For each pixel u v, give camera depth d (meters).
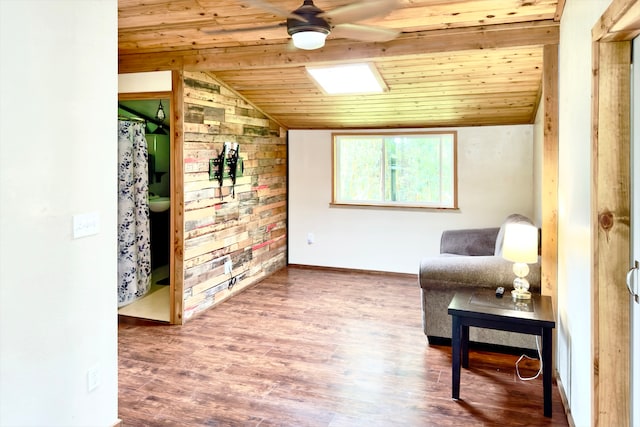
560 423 2.64
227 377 3.22
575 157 2.57
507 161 5.57
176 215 4.26
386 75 4.37
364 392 3.00
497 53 3.79
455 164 5.77
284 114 5.80
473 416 2.71
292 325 4.26
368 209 6.19
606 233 1.97
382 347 3.73
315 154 6.38
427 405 2.83
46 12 2.02
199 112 4.47
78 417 2.24
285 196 6.53
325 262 6.45
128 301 4.91
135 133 5.04
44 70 2.02
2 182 1.85
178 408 2.81
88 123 2.25
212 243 4.75
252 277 5.64
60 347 2.14
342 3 3.04
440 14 3.26
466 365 3.33
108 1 2.35
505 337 3.58
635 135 1.89
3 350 1.88
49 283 2.07
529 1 3.03
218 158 4.82
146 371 3.32
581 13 2.37
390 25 3.47
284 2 3.16
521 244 3.07
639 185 1.85
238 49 4.07
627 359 1.96
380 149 6.16
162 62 4.23
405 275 6.07
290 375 3.25
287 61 3.97
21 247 1.94
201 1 3.28
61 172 2.11
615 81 1.94
